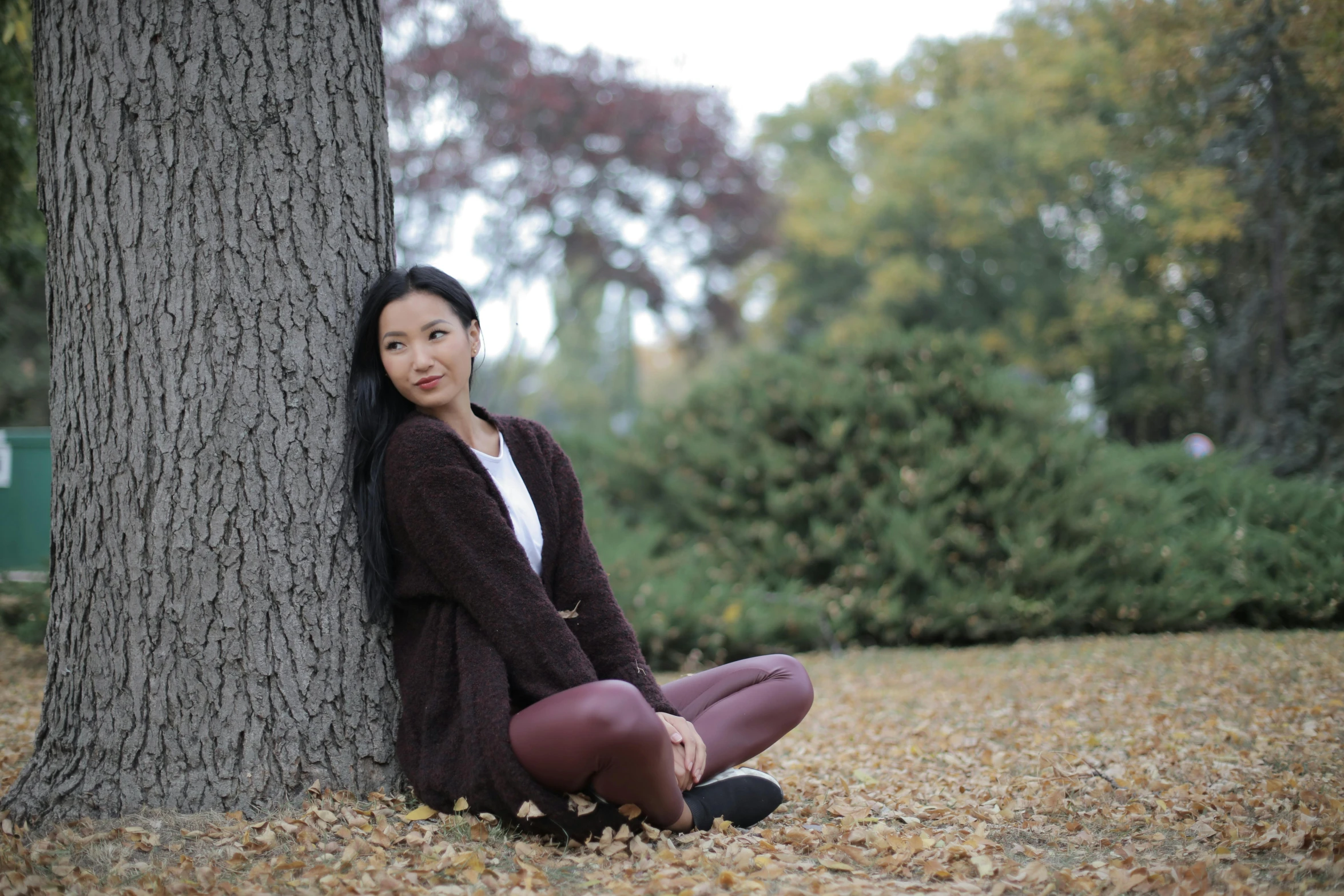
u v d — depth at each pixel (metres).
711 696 2.90
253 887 2.17
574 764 2.41
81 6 2.74
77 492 2.75
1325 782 3.05
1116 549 7.30
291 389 2.77
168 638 2.67
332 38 2.89
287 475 2.75
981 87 19.80
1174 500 7.91
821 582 7.91
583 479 9.57
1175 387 14.87
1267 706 4.26
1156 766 3.38
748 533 8.12
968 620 6.98
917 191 20.06
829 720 4.79
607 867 2.38
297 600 2.74
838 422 8.08
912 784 3.40
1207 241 11.71
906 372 8.57
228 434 2.71
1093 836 2.70
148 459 2.69
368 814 2.63
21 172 6.40
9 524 8.83
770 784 2.84
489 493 2.70
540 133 16.19
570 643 2.59
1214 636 6.40
